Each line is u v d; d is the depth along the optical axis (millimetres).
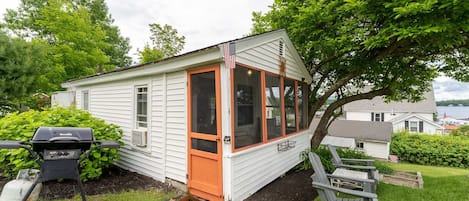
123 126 4773
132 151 4520
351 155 5500
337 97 7438
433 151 13398
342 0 4789
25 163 3328
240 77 3219
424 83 6211
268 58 4000
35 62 8672
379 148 15695
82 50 9898
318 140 6637
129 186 3678
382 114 21250
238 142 3143
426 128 19219
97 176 3908
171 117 3729
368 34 4395
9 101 8453
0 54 7938
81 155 2643
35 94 9672
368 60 5102
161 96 3898
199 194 3273
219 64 3018
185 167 3492
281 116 4453
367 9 3898
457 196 3344
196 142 3338
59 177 2428
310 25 5566
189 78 3422
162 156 3873
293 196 3396
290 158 4871
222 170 3002
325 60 6156
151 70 3881
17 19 11180
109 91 5227
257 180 3586
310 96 6781
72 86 6754
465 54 4844
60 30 9383
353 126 17891
